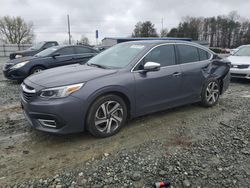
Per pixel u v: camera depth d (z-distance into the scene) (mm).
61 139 3717
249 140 3750
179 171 2912
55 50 9219
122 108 3869
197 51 5078
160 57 4383
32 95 3424
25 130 4074
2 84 8617
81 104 3381
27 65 8500
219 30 78688
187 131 4090
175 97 4602
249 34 74812
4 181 2707
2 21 65125
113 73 3785
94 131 3615
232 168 2986
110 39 28719
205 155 3289
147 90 4086
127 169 2945
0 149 3416
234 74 8508
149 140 3734
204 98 5195
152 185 2656
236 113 5031
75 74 3697
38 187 2609
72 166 3008
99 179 2748
